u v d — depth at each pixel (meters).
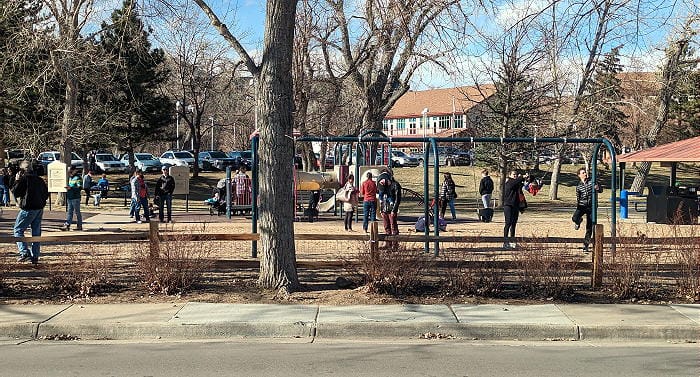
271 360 7.99
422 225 19.47
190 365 7.74
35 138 31.75
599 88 37.47
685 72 37.25
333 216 26.47
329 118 32.97
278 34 10.94
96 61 24.67
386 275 11.09
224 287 11.54
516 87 32.75
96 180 48.97
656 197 25.66
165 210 29.94
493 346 8.88
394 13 18.66
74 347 8.74
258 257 14.38
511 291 11.43
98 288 11.30
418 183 51.09
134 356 8.20
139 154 59.12
